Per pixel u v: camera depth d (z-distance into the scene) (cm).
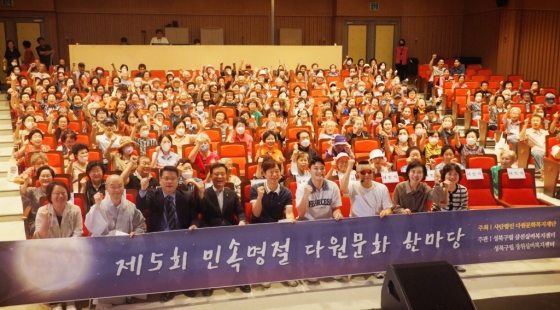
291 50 1661
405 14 1973
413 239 521
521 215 543
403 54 1859
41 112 1034
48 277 448
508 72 1641
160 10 1917
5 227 686
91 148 800
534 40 1580
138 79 1322
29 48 1612
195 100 1249
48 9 1786
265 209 526
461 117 1297
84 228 530
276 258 491
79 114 1064
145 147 809
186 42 1892
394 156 800
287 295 505
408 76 1878
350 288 521
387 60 2011
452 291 404
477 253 538
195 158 749
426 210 550
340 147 723
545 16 1541
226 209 520
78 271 453
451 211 528
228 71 1491
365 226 509
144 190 501
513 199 675
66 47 1853
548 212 548
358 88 1320
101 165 557
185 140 857
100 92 1209
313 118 1119
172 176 494
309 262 500
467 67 1736
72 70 1524
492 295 504
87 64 1538
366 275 551
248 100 1147
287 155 824
